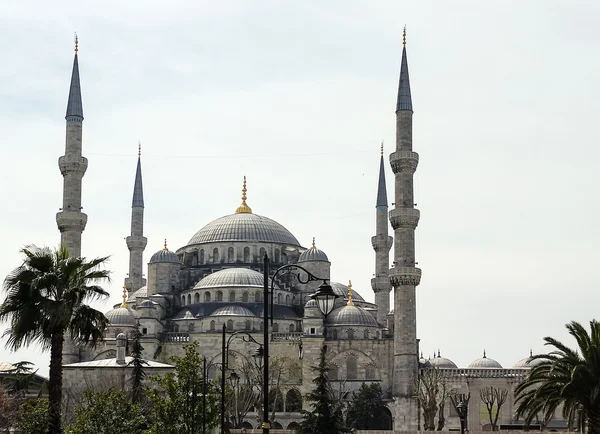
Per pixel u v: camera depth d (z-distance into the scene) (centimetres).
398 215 17888
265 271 5331
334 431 13012
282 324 19475
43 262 6488
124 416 9488
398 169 18175
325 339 18925
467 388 18212
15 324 6375
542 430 14125
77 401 12769
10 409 12131
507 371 18488
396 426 17400
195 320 19525
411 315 17750
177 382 9750
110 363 14850
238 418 14575
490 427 18225
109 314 19125
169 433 9231
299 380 18650
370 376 18788
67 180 18050
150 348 18538
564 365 7800
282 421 17838
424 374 17475
